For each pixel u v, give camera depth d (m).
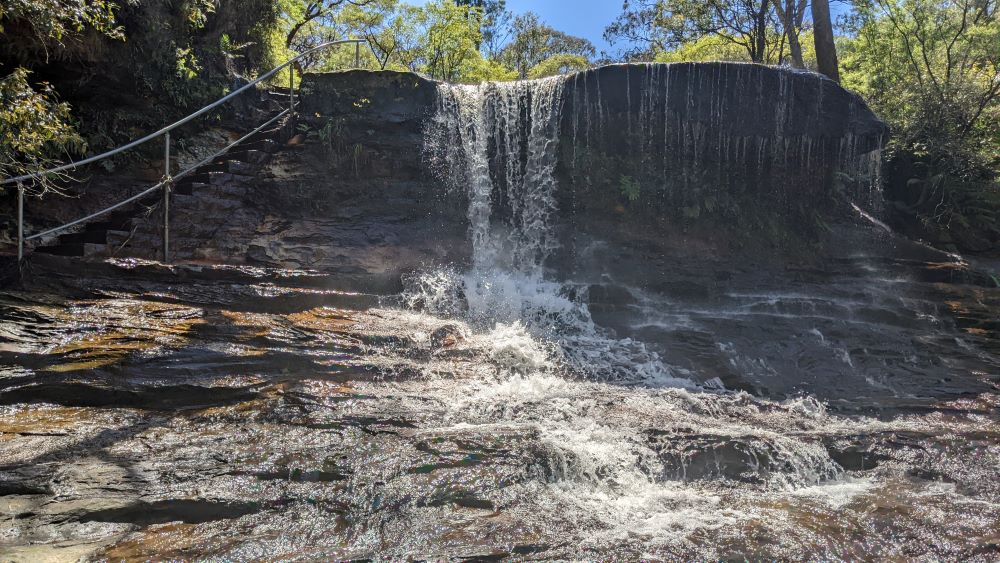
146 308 7.08
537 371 7.52
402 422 5.62
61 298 7.07
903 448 5.91
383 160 11.72
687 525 4.47
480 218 12.05
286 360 6.52
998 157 16.45
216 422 5.38
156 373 5.93
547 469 4.97
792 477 5.43
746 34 21.11
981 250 14.88
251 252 9.95
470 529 4.16
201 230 9.84
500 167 12.36
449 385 6.70
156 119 11.23
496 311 9.38
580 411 6.28
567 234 12.13
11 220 9.20
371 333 7.41
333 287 8.93
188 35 12.05
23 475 4.27
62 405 5.46
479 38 20.55
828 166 13.42
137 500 4.11
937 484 5.43
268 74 10.07
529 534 4.16
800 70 12.67
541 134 12.27
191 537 3.85
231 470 4.57
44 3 7.88
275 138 11.62
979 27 17.91
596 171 12.41
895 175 16.39
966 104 16.36
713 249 12.41
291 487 4.45
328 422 5.45
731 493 5.14
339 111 11.82
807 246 13.10
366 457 4.89
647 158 12.55
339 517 4.18
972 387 8.06
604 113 12.28
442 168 12.01
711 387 7.73
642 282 11.12
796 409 7.11
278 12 15.64
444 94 12.20
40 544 3.64
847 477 5.58
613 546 4.09
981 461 5.77
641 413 6.35
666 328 9.22
